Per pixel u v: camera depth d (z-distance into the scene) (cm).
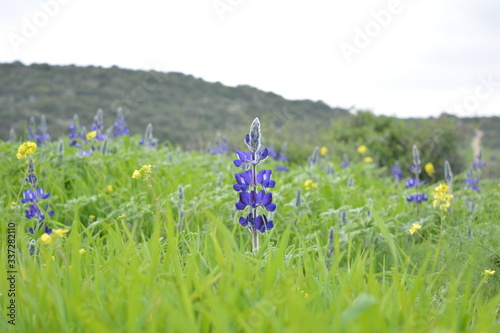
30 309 64
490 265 100
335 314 62
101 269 76
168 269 77
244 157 89
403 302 66
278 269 75
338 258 80
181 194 136
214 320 56
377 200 176
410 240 135
